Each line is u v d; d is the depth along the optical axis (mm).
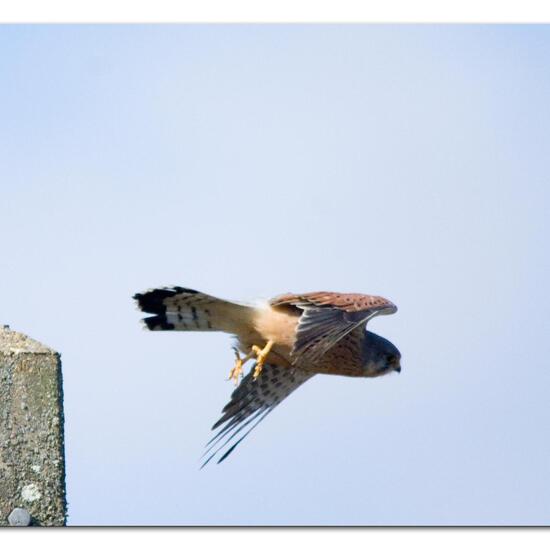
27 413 7742
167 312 11867
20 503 7602
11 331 8062
